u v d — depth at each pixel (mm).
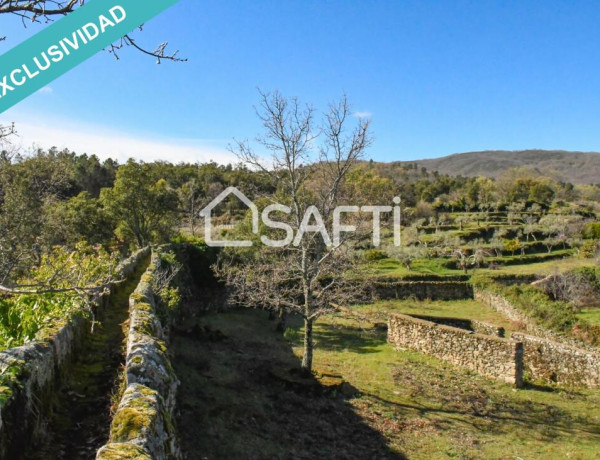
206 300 22672
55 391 5840
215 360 13891
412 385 14305
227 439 8570
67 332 6945
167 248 20375
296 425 10195
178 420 8625
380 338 20219
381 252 37625
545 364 16125
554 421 12234
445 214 64688
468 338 16281
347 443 9727
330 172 14289
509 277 32375
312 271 14359
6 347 6500
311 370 13711
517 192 79938
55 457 4609
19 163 15094
